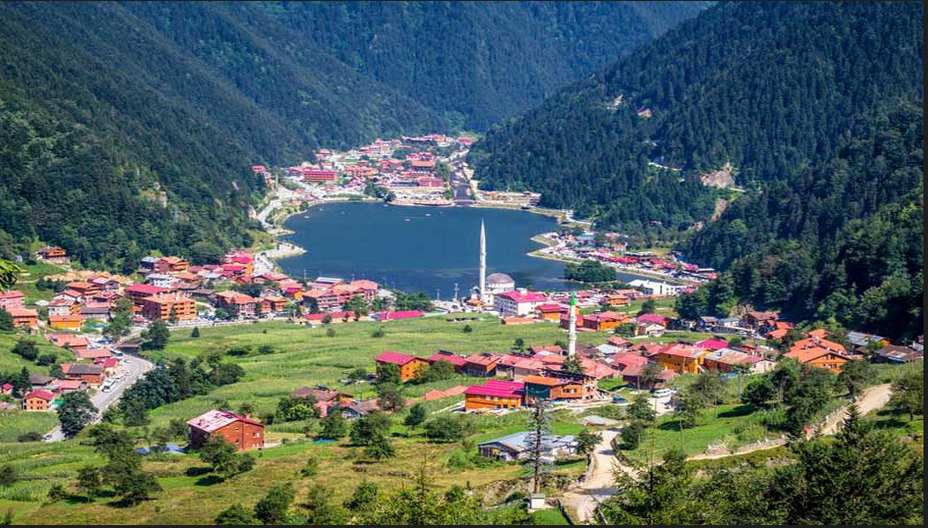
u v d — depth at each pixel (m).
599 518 143.88
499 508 158.00
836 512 130.12
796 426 188.12
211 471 199.00
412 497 147.12
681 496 136.75
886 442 137.38
